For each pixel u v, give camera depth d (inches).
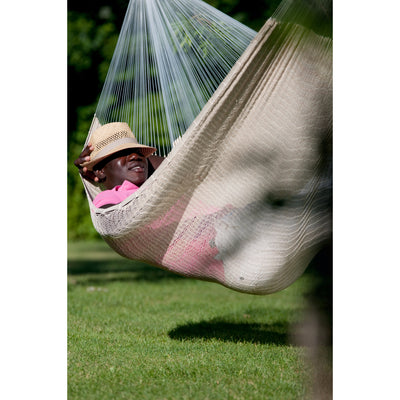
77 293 541.3
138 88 424.8
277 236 291.3
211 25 385.4
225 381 290.2
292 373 291.1
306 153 287.4
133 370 308.0
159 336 384.5
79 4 746.8
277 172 288.4
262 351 340.2
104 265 789.9
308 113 284.4
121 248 309.9
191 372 303.7
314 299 242.2
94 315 444.5
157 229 300.2
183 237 302.5
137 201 292.7
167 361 323.3
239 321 436.1
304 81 280.1
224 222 296.5
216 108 273.9
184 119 392.2
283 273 297.9
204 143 281.1
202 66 399.9
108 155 338.3
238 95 274.7
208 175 291.0
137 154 344.2
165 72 387.2
